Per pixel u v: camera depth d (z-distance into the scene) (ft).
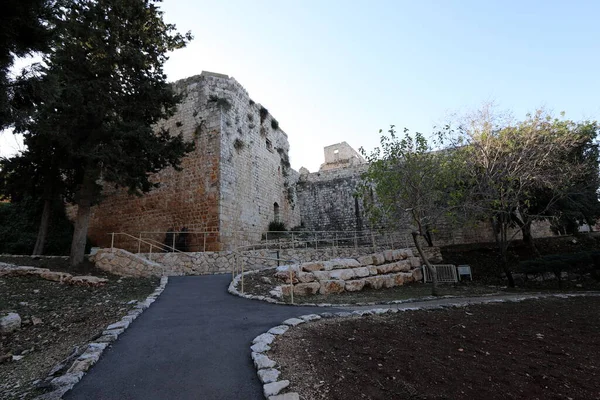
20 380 12.43
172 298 26.22
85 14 32.63
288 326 17.71
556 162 44.73
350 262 40.65
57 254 53.21
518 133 46.09
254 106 73.56
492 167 42.42
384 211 40.73
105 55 35.12
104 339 15.49
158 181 61.82
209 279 35.58
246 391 10.77
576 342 17.58
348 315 20.74
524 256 54.03
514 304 27.84
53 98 19.94
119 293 26.91
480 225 68.90
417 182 37.22
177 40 40.19
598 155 49.98
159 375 12.00
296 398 9.88
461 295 35.40
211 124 59.67
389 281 43.70
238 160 63.21
